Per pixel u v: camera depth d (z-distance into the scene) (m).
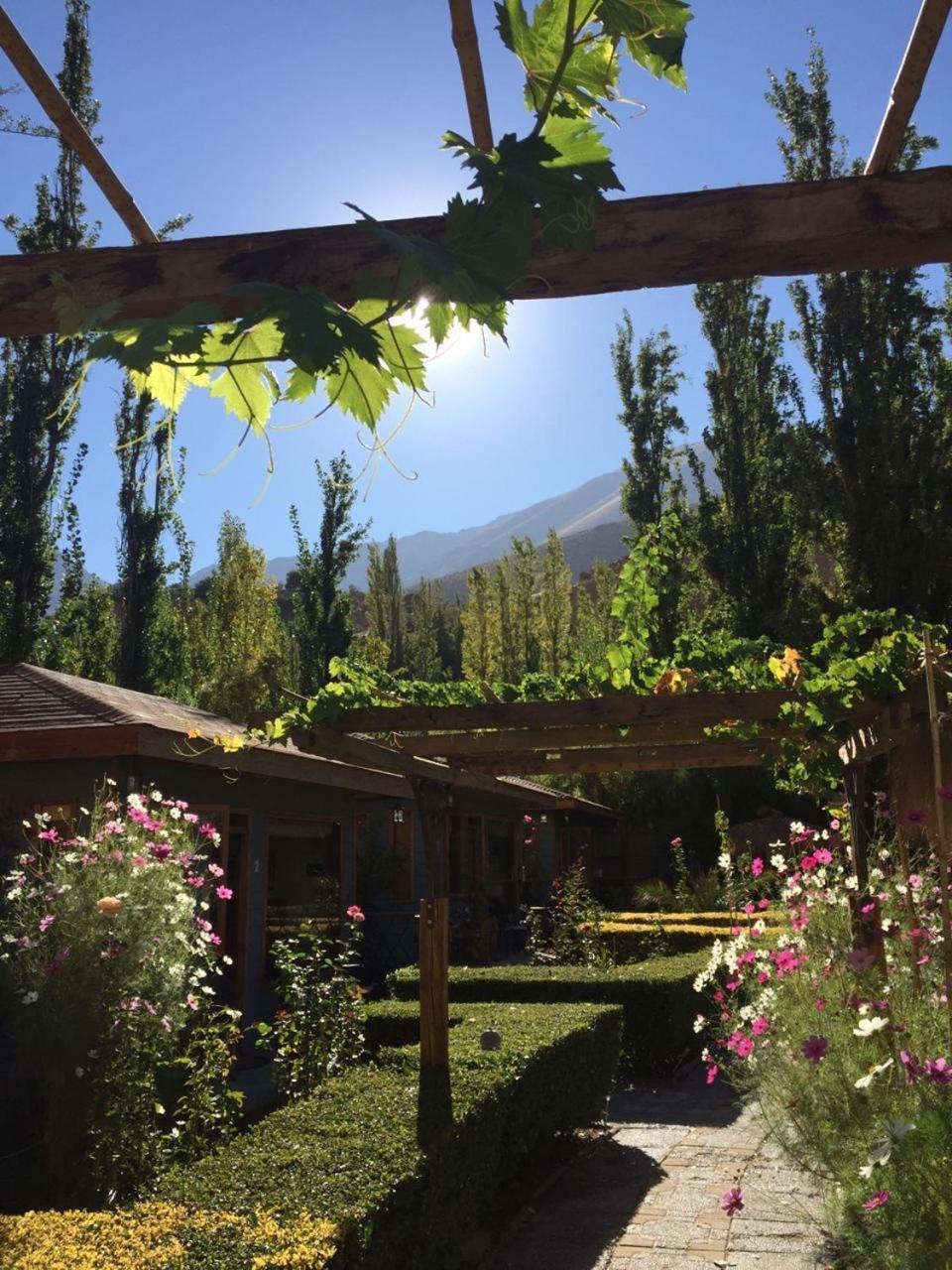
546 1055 6.32
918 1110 3.63
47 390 18.03
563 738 5.39
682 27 1.33
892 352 21.50
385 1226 3.71
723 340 24.52
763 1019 4.95
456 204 1.30
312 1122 4.59
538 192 1.31
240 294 1.09
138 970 5.73
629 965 11.30
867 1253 3.95
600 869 28.89
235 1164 4.02
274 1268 2.99
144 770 8.90
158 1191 3.74
